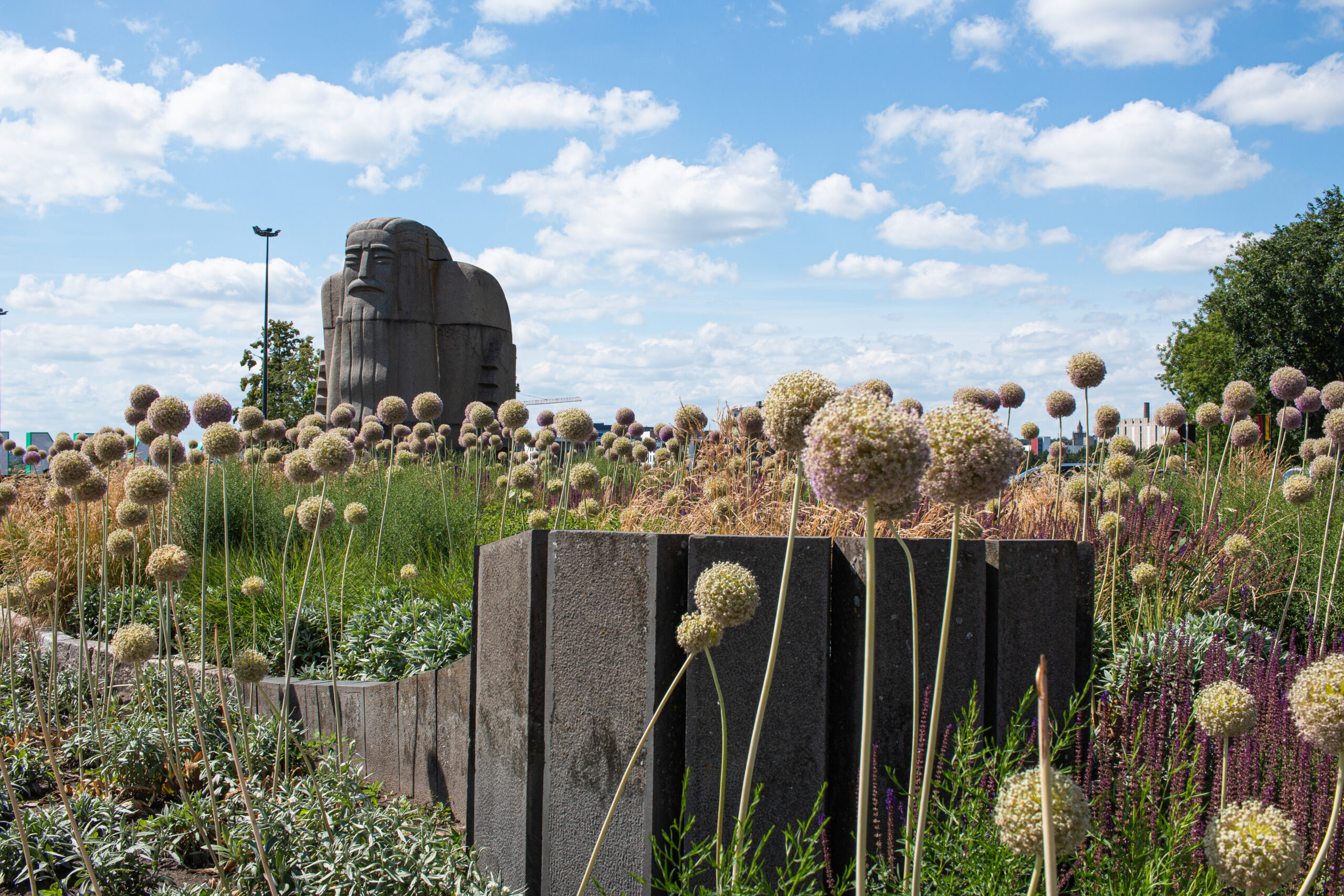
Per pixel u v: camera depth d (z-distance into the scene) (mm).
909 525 4070
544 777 2732
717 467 5715
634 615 2527
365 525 6633
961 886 2139
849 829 2535
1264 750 2719
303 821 3096
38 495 7863
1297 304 28234
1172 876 2100
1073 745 2766
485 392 17062
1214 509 5539
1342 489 5492
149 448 5875
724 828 2484
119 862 3160
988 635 2752
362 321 15664
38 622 5961
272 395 35438
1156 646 3668
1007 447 1570
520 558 2859
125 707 4625
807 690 2510
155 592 6102
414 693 3770
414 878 2781
